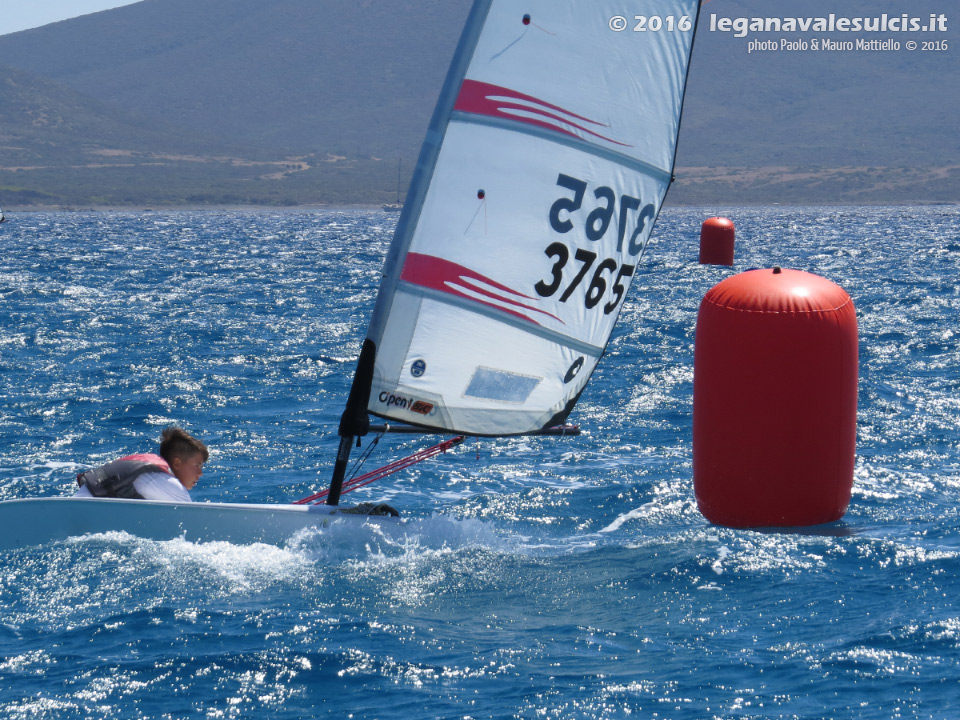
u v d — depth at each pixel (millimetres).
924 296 101625
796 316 29344
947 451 39844
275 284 128000
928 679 19891
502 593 24672
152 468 26531
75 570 24453
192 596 23656
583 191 27188
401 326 26500
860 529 30000
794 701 19172
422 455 28531
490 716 18781
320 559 25953
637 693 19594
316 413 49906
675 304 98375
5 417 48062
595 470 38250
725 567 26391
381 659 20984
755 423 29797
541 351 27797
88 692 19641
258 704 19328
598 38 26641
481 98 26141
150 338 76062
